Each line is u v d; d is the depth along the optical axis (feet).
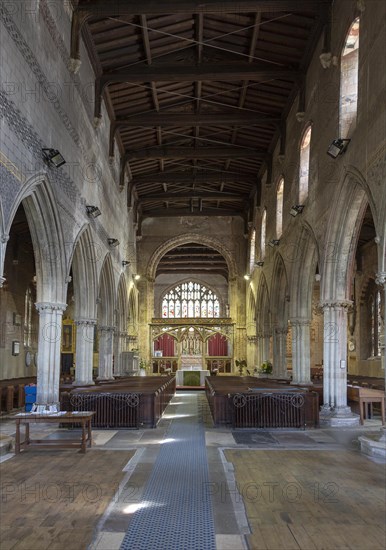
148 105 77.25
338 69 49.29
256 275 106.63
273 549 18.53
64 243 50.19
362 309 95.96
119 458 33.73
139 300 122.31
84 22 53.06
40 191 44.32
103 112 71.36
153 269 123.95
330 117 51.88
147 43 60.44
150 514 22.22
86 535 19.77
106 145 74.69
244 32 60.39
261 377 95.30
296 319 67.72
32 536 19.66
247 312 121.08
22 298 88.07
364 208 49.08
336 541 19.27
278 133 81.51
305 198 65.67
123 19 56.70
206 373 112.57
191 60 65.77
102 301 81.35
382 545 18.90
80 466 31.27
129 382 72.08
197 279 158.51
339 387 51.52
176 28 60.03
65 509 22.81
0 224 34.88
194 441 40.68
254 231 110.73
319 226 55.52
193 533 20.06
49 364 49.26
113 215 82.58
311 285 67.51
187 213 122.62
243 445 38.81
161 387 58.34
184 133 87.51
